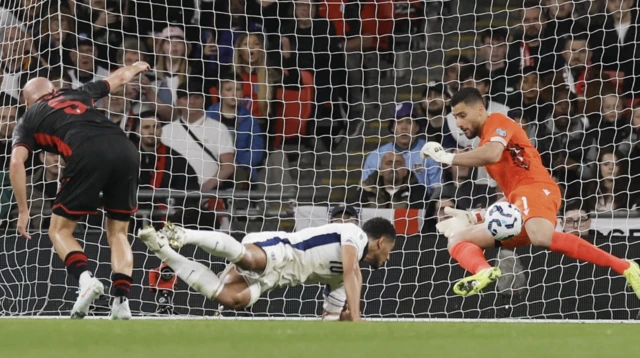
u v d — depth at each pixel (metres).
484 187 32.06
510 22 36.81
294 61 35.50
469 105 21.67
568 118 33.59
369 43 36.53
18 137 19.69
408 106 35.16
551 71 34.59
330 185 32.25
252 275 21.03
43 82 20.53
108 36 34.22
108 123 19.72
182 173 32.16
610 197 32.16
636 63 34.50
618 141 33.31
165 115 33.66
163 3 35.16
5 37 33.41
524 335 13.27
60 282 27.75
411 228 31.33
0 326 14.45
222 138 33.69
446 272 28.22
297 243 21.27
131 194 19.70
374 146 35.50
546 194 21.66
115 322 16.11
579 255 21.67
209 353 10.24
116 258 19.41
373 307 28.28
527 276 28.06
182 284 27.73
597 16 35.19
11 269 27.94
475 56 34.03
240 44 35.09
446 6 37.06
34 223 30.72
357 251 20.45
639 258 27.94
